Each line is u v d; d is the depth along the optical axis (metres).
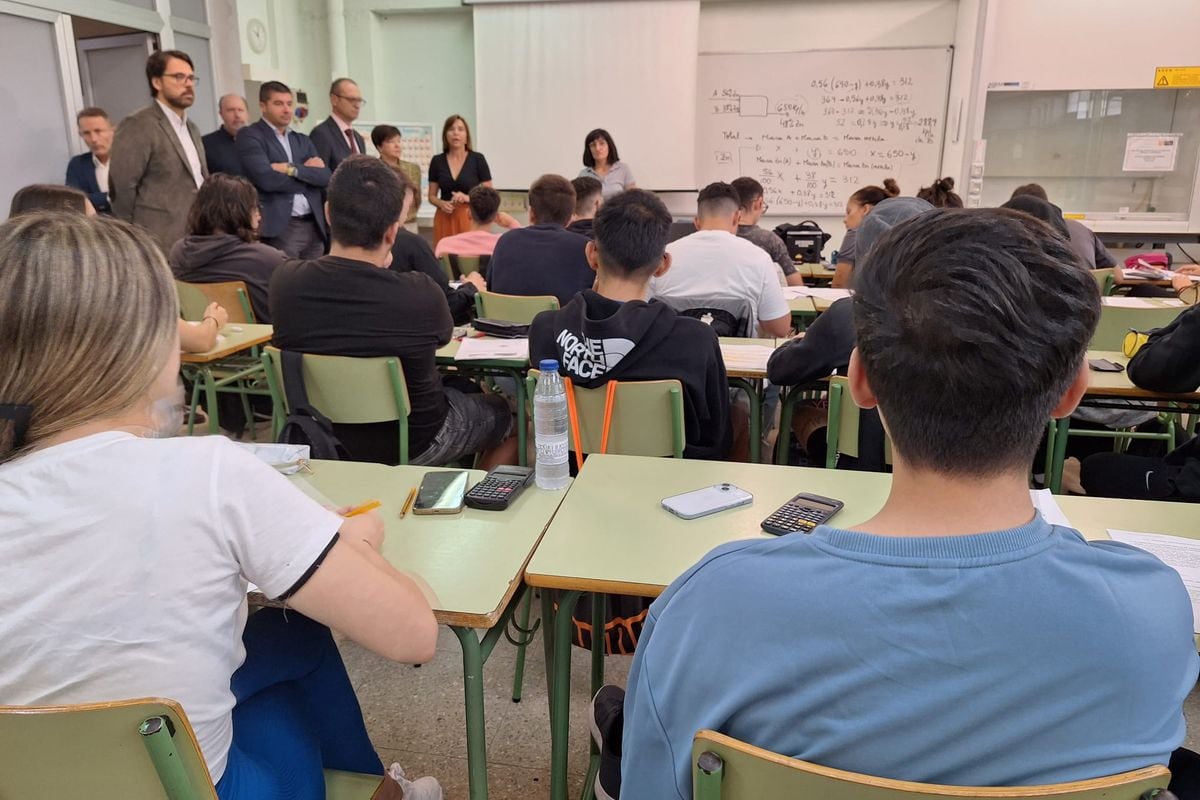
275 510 0.84
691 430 1.89
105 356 0.79
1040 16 6.03
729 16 6.57
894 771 0.58
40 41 4.68
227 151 4.91
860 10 6.40
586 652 2.15
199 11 5.90
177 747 0.76
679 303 2.89
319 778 1.07
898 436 0.63
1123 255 6.32
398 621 0.92
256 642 1.06
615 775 1.07
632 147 6.75
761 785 0.61
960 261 0.59
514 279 3.17
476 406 2.49
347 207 2.02
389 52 7.19
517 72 6.79
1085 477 2.20
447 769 1.72
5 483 0.78
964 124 6.15
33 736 0.77
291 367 2.04
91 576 0.78
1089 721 0.57
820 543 0.61
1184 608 0.62
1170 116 6.06
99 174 4.97
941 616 0.56
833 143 6.68
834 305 2.06
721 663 0.62
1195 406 2.32
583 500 1.43
